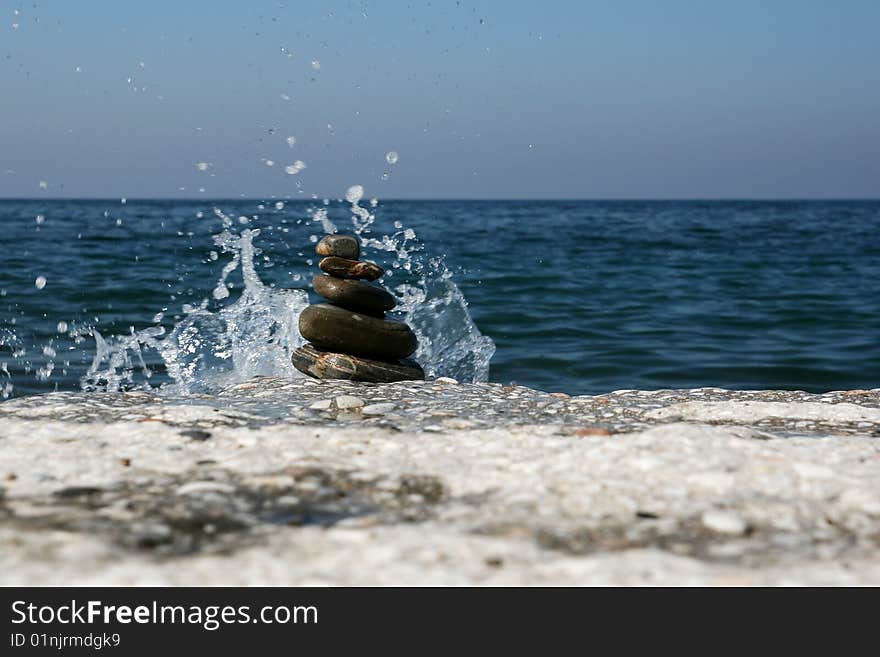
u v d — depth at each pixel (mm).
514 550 688
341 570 649
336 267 1810
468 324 2381
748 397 1624
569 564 661
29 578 620
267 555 678
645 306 3711
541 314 3414
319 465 930
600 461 938
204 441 1046
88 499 803
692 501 812
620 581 630
